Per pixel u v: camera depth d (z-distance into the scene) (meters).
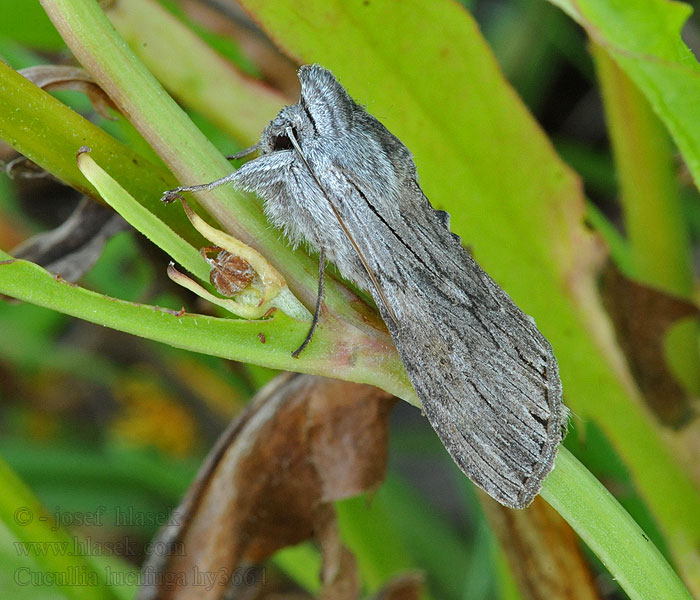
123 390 0.29
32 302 0.17
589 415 0.20
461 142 0.20
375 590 0.22
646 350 0.20
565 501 0.18
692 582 0.20
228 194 0.18
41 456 0.26
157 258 0.21
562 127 0.31
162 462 0.27
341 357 0.18
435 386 0.18
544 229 0.20
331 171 0.18
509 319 0.18
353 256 0.18
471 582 0.22
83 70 0.19
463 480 0.24
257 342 0.18
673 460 0.20
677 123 0.18
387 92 0.20
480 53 0.20
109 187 0.17
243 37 0.23
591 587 0.20
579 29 0.27
